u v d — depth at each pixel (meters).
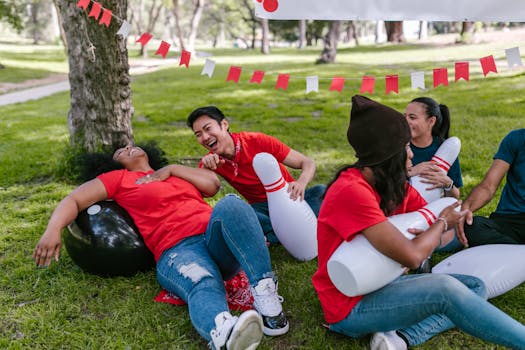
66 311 2.83
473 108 8.30
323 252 2.37
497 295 2.74
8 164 6.14
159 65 23.06
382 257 2.16
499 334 1.98
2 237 3.88
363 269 2.14
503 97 9.14
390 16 3.04
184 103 10.43
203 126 3.22
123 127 4.94
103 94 4.75
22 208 4.59
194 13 29.03
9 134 8.18
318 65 18.44
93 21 4.38
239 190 3.56
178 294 2.65
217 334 2.15
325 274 2.40
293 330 2.62
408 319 2.18
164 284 2.78
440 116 3.38
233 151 3.35
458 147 3.16
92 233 3.03
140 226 3.05
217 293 2.44
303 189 3.21
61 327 2.69
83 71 4.75
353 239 2.20
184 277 2.57
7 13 20.44
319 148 6.35
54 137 7.80
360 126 2.22
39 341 2.58
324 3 3.04
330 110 8.94
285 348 2.49
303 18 3.08
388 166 2.22
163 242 2.88
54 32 50.03
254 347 2.18
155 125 8.34
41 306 2.89
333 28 19.28
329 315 2.42
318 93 11.10
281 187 3.16
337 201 2.20
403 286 2.20
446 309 2.07
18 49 35.59
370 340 2.44
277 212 3.17
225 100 10.65
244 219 2.57
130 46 44.38
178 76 16.61
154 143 3.67
